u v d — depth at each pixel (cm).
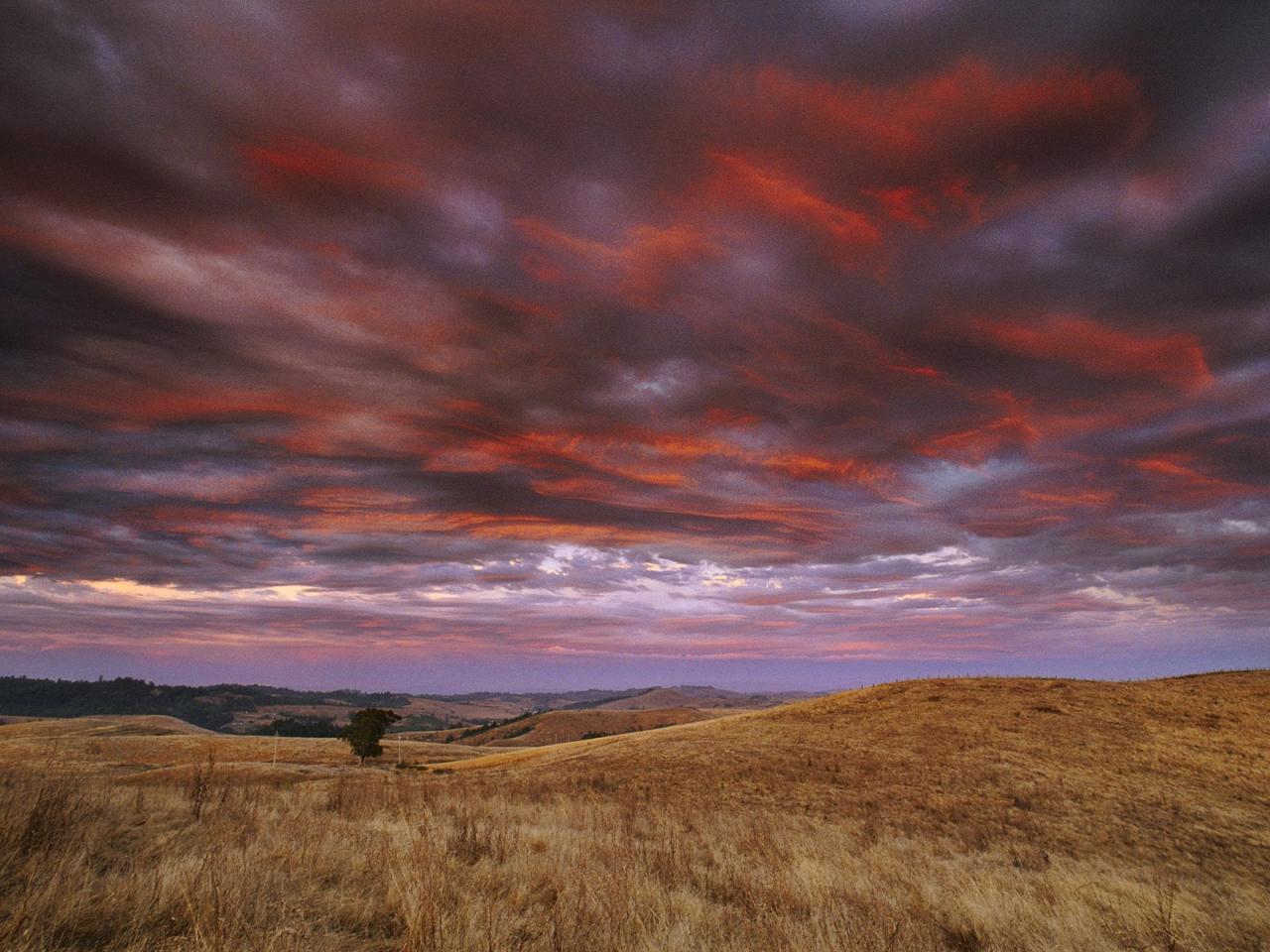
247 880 565
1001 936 782
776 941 589
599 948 525
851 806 2781
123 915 476
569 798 2095
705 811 2156
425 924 489
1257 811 2758
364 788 1506
